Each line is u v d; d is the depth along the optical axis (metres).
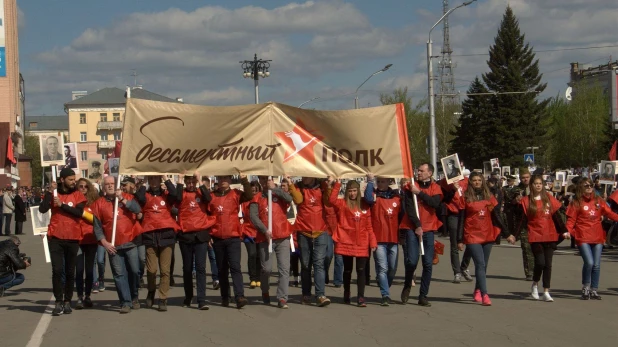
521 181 13.40
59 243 11.10
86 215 11.20
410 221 11.14
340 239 11.27
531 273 13.99
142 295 13.08
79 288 11.59
